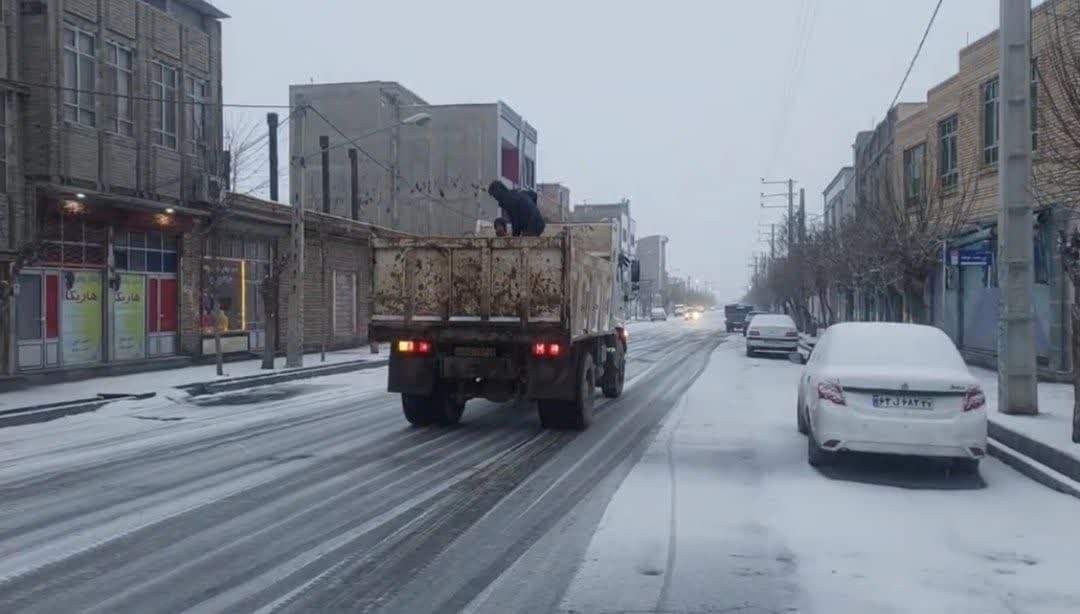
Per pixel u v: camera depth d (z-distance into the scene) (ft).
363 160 174.60
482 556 22.54
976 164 76.18
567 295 41.55
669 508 27.58
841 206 179.32
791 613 18.49
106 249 74.84
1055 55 38.86
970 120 77.56
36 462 36.27
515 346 43.29
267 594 19.70
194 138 85.56
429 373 43.39
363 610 18.72
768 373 84.17
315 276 113.91
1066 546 23.40
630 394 62.85
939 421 30.55
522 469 34.09
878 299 116.98
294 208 85.51
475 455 37.32
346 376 82.74
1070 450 31.83
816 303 205.36
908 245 69.21
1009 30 42.01
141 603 19.11
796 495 29.43
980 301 77.82
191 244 86.48
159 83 80.43
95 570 21.42
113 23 73.77
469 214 171.94
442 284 42.98
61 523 25.89
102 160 71.82
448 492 29.96
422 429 45.21
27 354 67.05
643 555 22.59
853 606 18.86
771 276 212.84
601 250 57.47
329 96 175.83
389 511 27.27
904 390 30.78
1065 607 18.80
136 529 25.18
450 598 19.45
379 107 174.19
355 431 44.68
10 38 64.23
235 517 26.55
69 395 59.47
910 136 95.76
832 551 22.91
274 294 83.82
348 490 30.32
